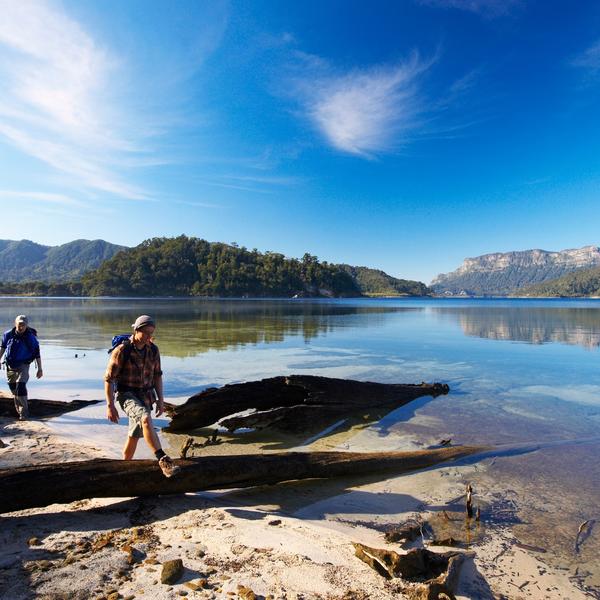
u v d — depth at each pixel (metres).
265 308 65.06
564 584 3.37
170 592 3.04
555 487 5.15
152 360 5.11
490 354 16.14
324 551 3.70
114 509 4.49
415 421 8.09
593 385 10.95
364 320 36.94
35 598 2.92
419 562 3.39
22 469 4.24
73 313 44.59
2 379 11.62
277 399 8.31
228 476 4.83
